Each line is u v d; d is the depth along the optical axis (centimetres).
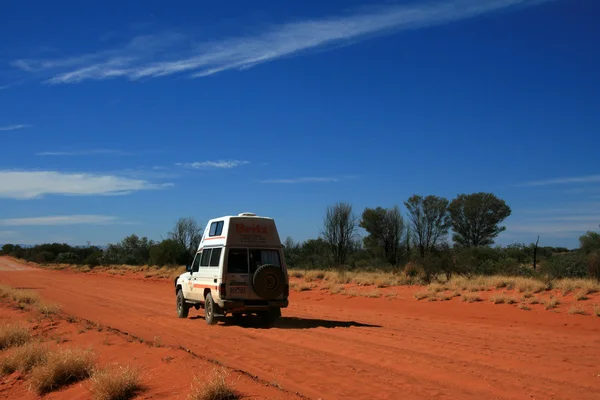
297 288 2967
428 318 1788
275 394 691
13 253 13475
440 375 850
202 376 786
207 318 1580
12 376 1002
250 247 1554
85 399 796
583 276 2439
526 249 4253
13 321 1567
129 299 2606
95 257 7525
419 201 4744
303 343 1175
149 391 768
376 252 4962
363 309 2134
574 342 1231
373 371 867
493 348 1112
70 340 1223
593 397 730
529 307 1822
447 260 2894
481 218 5925
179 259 5803
